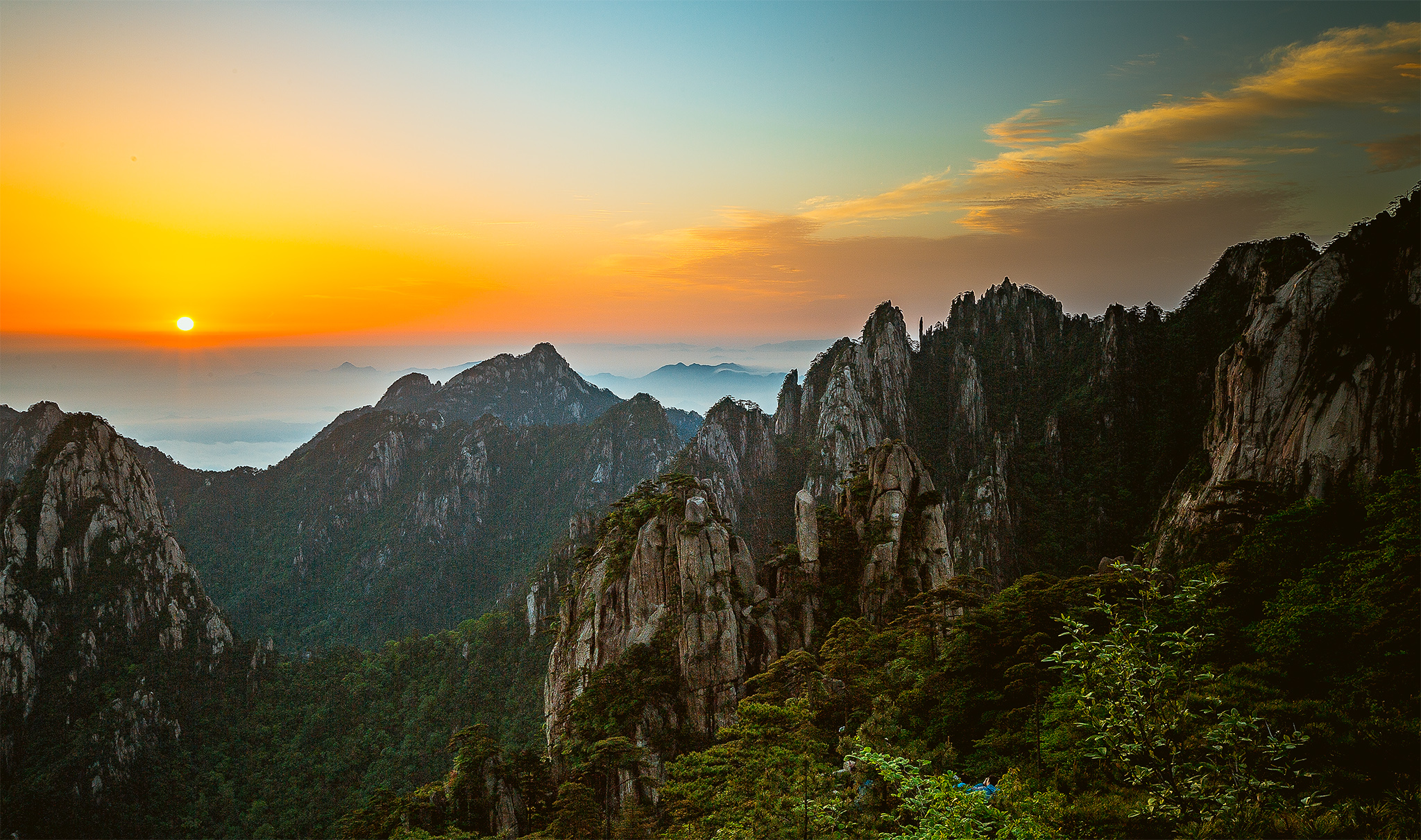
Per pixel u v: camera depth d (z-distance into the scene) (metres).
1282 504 66.44
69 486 185.38
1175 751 23.95
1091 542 173.25
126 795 145.25
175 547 197.75
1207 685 36.00
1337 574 46.69
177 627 181.38
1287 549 52.84
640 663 79.31
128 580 180.50
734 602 81.69
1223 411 91.69
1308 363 77.50
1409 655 35.06
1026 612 53.06
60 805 137.50
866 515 90.31
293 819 144.25
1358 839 24.06
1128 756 24.56
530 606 184.12
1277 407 78.62
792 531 196.25
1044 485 188.00
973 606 63.44
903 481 89.06
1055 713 44.69
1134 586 49.88
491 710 167.38
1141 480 178.12
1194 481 103.50
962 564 168.25
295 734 173.00
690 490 94.12
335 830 136.75
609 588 89.88
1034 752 42.56
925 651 63.31
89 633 168.00
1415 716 31.73
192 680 176.75
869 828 39.69
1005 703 51.00
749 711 53.41
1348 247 78.88
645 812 63.19
